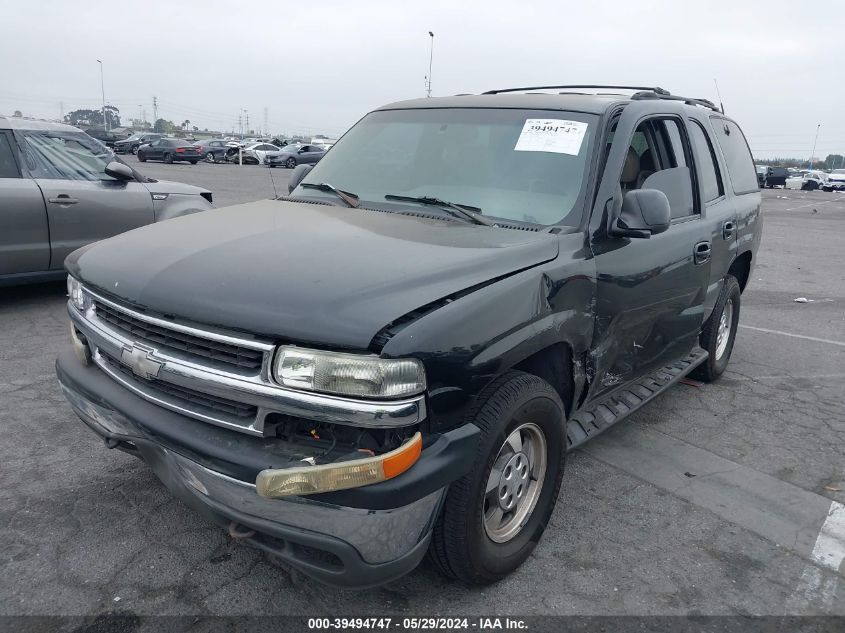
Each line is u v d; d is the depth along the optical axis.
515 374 2.86
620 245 3.46
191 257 2.78
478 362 2.53
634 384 4.20
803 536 3.48
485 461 2.63
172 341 2.62
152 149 40.81
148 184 7.69
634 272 3.57
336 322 2.30
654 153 4.13
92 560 3.03
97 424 2.97
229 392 2.42
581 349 3.25
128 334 2.79
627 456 4.27
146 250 2.97
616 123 3.68
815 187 50.09
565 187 3.40
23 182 6.62
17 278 6.71
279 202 3.84
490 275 2.72
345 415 2.28
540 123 3.67
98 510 3.40
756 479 4.05
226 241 2.94
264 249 2.80
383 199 3.66
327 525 2.33
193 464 2.52
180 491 2.63
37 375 5.15
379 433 2.40
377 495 2.29
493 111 3.88
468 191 3.52
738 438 4.62
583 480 3.93
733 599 2.97
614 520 3.54
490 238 3.04
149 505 3.46
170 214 7.76
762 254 13.43
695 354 5.14
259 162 46.12
